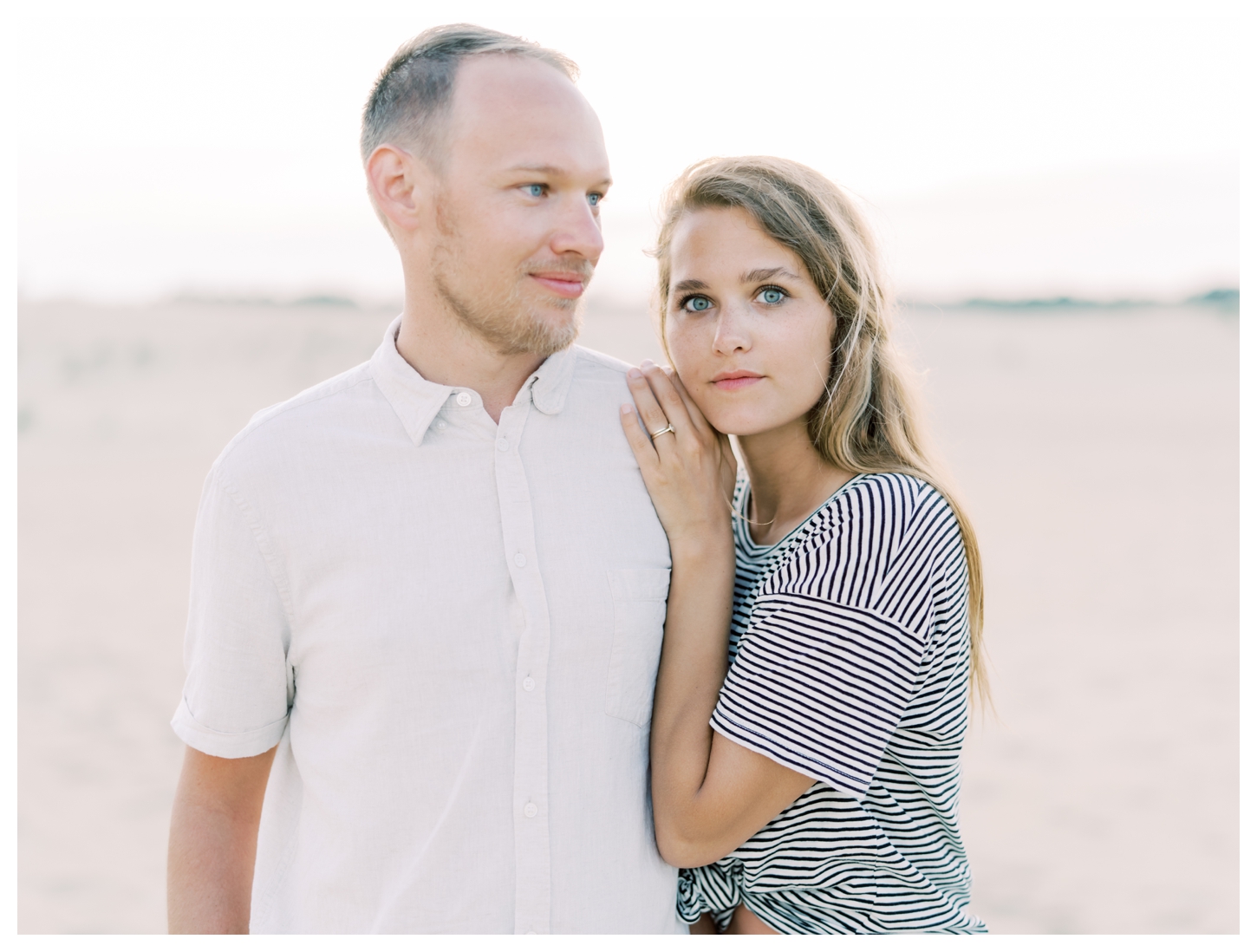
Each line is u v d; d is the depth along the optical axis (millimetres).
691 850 1611
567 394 1723
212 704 1599
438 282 1599
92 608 10242
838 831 1636
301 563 1561
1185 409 20500
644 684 1651
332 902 1555
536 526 1613
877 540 1581
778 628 1576
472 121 1539
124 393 20828
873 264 1794
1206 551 12359
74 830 6355
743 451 1905
